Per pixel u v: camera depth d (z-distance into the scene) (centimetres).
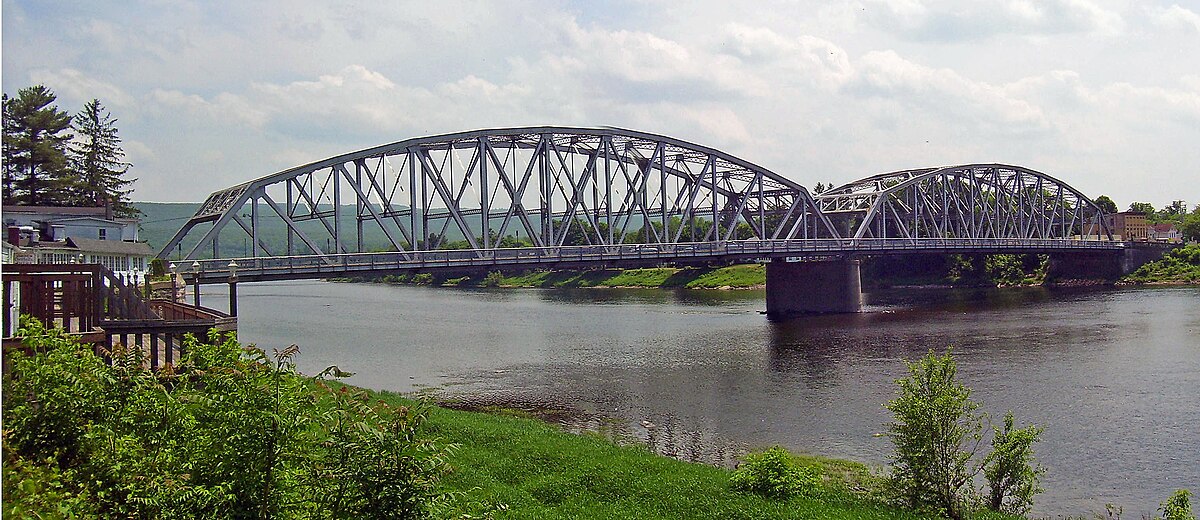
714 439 3462
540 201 7212
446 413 3544
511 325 8288
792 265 9781
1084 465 3027
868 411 3953
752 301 11419
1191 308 8788
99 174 11244
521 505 2336
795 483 2483
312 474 1189
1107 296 10912
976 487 2700
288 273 5684
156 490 1156
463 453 2862
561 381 4919
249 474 1140
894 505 2378
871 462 3050
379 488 1145
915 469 2352
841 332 7331
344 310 10519
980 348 6025
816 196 11388
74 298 3250
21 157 9500
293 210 5859
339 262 6209
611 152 7694
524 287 15962
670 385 4762
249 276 5534
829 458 3123
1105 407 3941
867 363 5491
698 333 7400
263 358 1224
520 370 5328
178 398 1342
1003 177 13425
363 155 6212
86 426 1388
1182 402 4031
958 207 12212
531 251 7038
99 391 1433
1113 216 18212
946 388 2356
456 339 7025
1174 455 3139
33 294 2517
